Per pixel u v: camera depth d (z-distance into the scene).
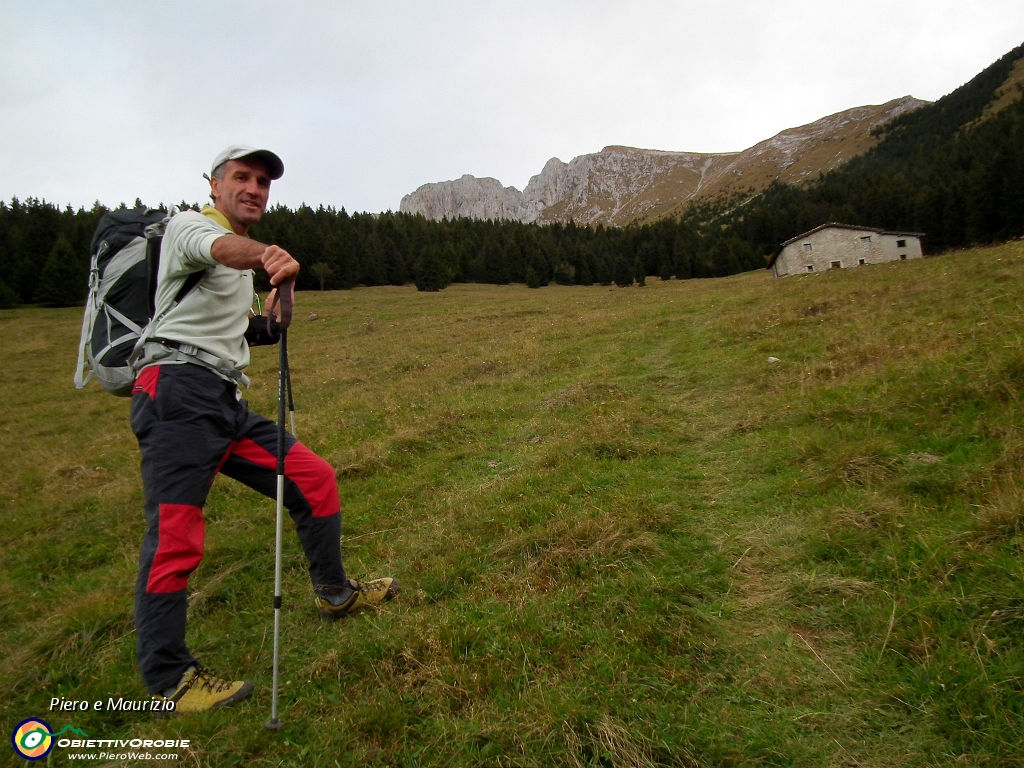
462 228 104.19
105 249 2.75
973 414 4.62
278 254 2.54
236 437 2.90
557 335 17.41
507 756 2.13
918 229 62.19
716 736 2.14
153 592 2.52
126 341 2.67
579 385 9.13
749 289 27.14
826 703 2.26
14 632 3.76
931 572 2.85
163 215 2.85
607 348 13.75
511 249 85.31
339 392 13.20
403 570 3.82
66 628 3.49
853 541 3.28
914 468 3.96
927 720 2.10
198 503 2.62
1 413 17.41
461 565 3.68
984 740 1.96
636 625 2.81
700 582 3.22
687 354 11.16
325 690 2.62
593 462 5.46
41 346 32.53
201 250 2.52
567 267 84.38
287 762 2.23
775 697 2.33
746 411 6.50
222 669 2.89
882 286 14.65
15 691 2.98
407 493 5.53
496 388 10.72
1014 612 2.44
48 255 61.03
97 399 18.11
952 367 5.70
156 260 2.72
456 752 2.18
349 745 2.27
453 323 28.30
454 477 5.93
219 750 2.28
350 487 5.86
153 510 2.56
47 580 4.79
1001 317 7.23
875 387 5.93
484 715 2.34
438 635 2.87
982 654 2.29
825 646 2.59
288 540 4.46
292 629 3.21
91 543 5.44
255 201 2.96
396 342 22.77
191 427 2.61
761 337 11.02
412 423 8.52
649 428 6.44
